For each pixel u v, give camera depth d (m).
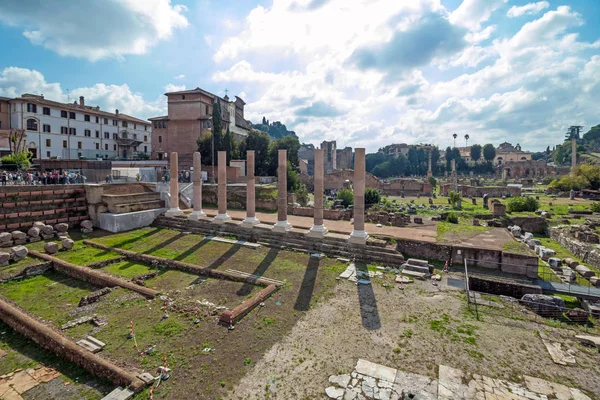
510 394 9.16
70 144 67.69
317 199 24.17
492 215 37.31
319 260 21.16
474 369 10.27
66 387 9.60
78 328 12.78
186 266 19.47
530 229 33.56
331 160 127.81
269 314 13.85
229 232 27.36
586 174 57.38
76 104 75.81
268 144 65.06
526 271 19.12
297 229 26.03
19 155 42.53
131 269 19.86
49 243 22.23
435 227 28.75
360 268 19.66
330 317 13.61
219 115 57.97
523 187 74.69
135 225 30.00
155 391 9.23
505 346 11.59
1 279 17.70
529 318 13.73
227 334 12.22
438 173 127.19
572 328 12.97
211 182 47.97
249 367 10.30
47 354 11.31
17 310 13.59
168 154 65.56
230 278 17.89
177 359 10.71
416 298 15.60
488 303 15.08
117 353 11.04
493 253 20.14
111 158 64.38
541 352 11.26
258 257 21.80
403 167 128.12
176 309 14.25
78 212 29.91
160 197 35.03
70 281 18.11
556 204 45.00
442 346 11.52
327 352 11.13
